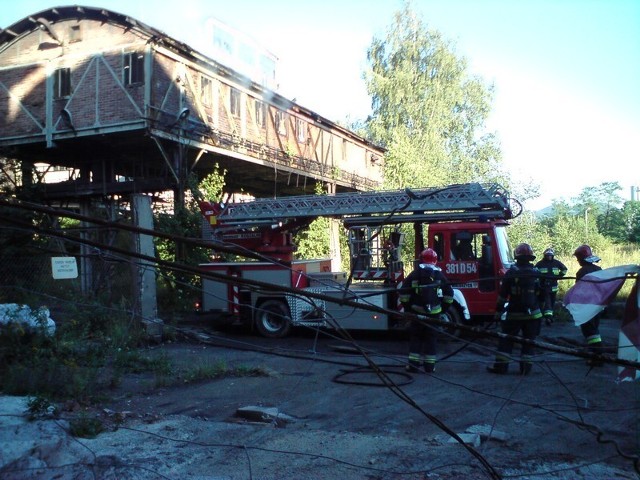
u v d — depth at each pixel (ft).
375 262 37.35
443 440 16.74
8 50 57.16
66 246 35.99
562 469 14.48
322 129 79.25
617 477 13.97
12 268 33.63
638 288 13.10
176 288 47.47
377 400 21.36
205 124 55.57
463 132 116.37
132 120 50.26
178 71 53.47
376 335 38.42
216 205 41.16
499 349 25.46
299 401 21.40
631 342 13.17
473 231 34.71
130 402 21.35
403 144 84.99
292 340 36.60
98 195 59.06
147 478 14.11
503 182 74.64
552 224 115.85
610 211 155.84
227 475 14.30
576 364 27.58
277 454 15.75
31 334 25.72
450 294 25.76
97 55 52.70
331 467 14.79
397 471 14.48
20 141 56.03
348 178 84.84
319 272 40.19
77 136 53.01
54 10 53.67
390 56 114.93
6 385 20.92
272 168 67.26
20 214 33.09
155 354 29.96
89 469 14.40
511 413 19.40
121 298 34.14
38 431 16.25
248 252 10.30
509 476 13.98
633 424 18.04
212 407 20.71
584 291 13.35
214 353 31.35
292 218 38.83
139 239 33.65
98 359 26.07
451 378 24.93
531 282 24.70
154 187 55.31
